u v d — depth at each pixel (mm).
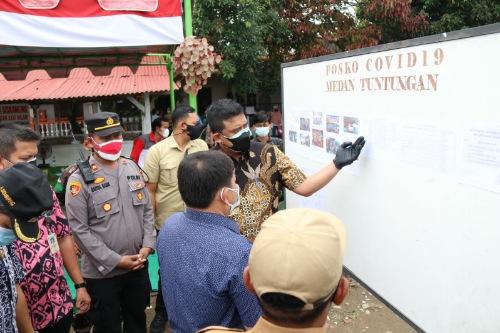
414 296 1933
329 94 2453
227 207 1632
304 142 2834
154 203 3375
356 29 11188
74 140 11109
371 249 2221
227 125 2230
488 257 1497
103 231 2703
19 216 1746
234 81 11172
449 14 9727
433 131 1686
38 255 2139
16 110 9766
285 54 12094
